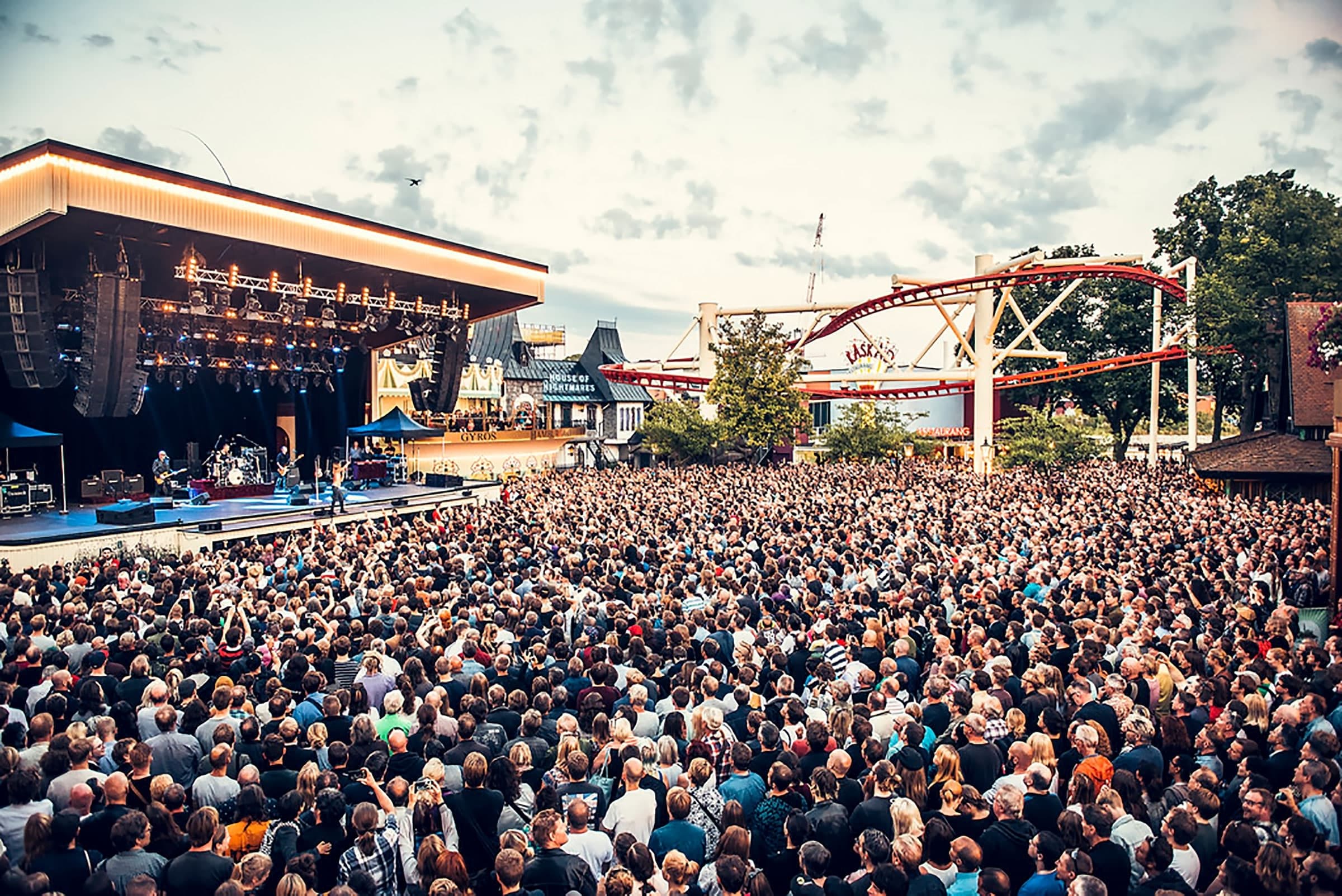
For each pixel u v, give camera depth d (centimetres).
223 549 2091
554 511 2597
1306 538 1897
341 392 4659
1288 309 3650
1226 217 5706
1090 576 1381
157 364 3394
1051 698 858
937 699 861
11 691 867
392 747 721
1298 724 749
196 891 527
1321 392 3456
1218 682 845
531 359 7819
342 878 569
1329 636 1330
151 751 675
